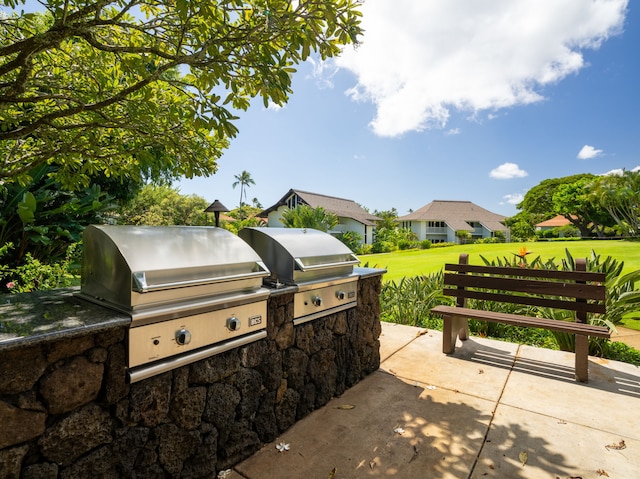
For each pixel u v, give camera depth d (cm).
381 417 214
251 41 160
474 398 239
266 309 185
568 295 296
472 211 4359
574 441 188
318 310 224
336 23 168
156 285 128
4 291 459
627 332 398
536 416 214
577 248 1527
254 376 179
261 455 176
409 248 2583
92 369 117
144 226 168
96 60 239
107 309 134
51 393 108
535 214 4138
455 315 321
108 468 122
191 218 2320
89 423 117
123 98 192
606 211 3253
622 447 182
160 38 185
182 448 145
